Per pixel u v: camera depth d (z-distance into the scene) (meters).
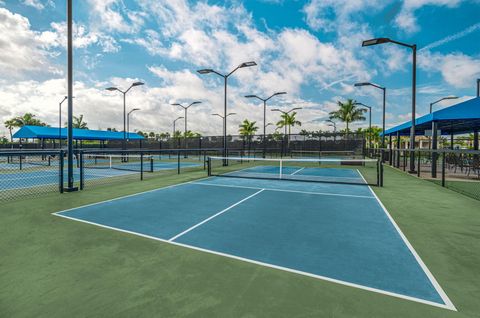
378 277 3.57
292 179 13.66
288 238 5.07
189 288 3.28
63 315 2.75
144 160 31.45
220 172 17.62
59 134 33.97
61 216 6.57
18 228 5.61
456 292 3.22
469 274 3.66
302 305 2.94
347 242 4.86
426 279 3.52
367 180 13.40
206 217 6.53
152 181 12.91
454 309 2.89
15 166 23.11
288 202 8.23
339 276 3.60
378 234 5.29
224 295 3.13
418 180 13.34
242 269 3.80
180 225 5.87
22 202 8.15
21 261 4.03
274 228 5.68
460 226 5.80
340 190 10.37
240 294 3.15
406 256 4.25
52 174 16.55
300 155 35.03
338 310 2.85
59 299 3.04
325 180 13.29
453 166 19.33
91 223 6.00
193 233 5.34
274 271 3.74
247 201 8.36
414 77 15.82
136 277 3.55
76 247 4.58
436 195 9.33
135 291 3.21
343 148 32.16
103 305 2.93
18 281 3.43
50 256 4.21
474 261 4.07
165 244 4.74
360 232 5.42
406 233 5.34
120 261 4.04
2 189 10.64
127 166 22.89
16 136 32.91
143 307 2.89
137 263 3.97
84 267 3.84
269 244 4.76
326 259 4.14
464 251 4.45
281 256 4.25
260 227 5.75
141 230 5.51
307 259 4.14
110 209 7.30
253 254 4.33
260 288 3.29
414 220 6.26
